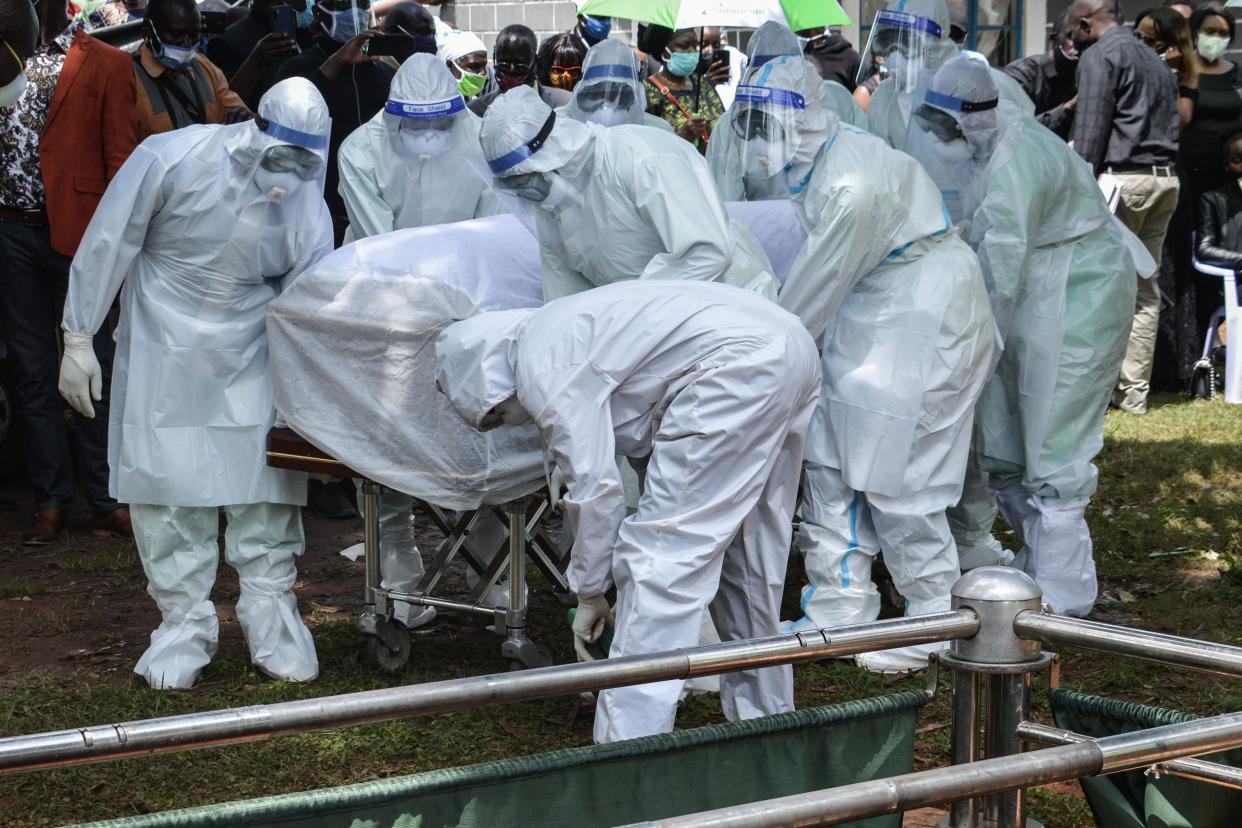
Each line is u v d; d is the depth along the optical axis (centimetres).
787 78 433
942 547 457
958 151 489
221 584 583
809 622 470
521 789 221
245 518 450
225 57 700
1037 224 494
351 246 433
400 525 508
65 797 373
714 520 343
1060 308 503
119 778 384
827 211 433
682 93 750
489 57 1049
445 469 420
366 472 427
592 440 340
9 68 470
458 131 495
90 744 183
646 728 352
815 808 177
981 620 234
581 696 419
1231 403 938
